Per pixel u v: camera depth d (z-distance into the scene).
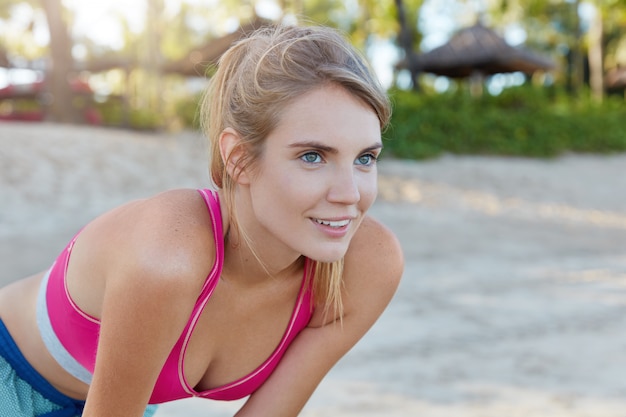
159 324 1.25
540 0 29.20
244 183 1.29
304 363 1.58
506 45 19.88
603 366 4.54
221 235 1.33
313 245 1.25
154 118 18.17
